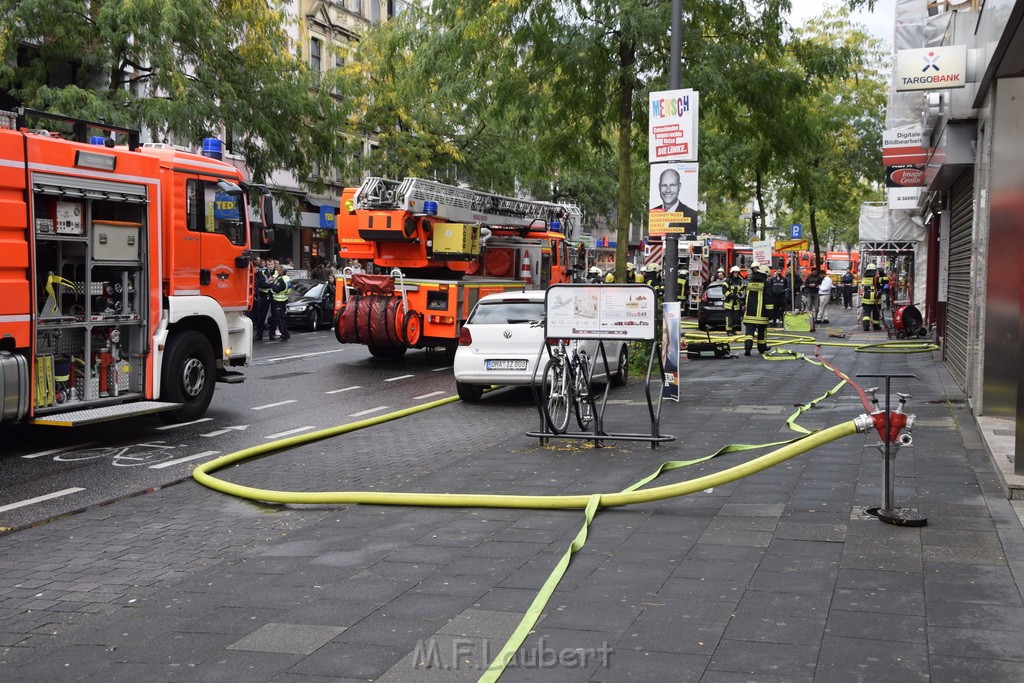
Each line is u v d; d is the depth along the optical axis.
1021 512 6.50
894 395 13.22
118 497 8.07
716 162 30.50
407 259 19.41
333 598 5.21
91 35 23.14
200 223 11.91
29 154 9.30
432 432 11.24
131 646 4.64
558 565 5.62
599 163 20.53
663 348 12.66
